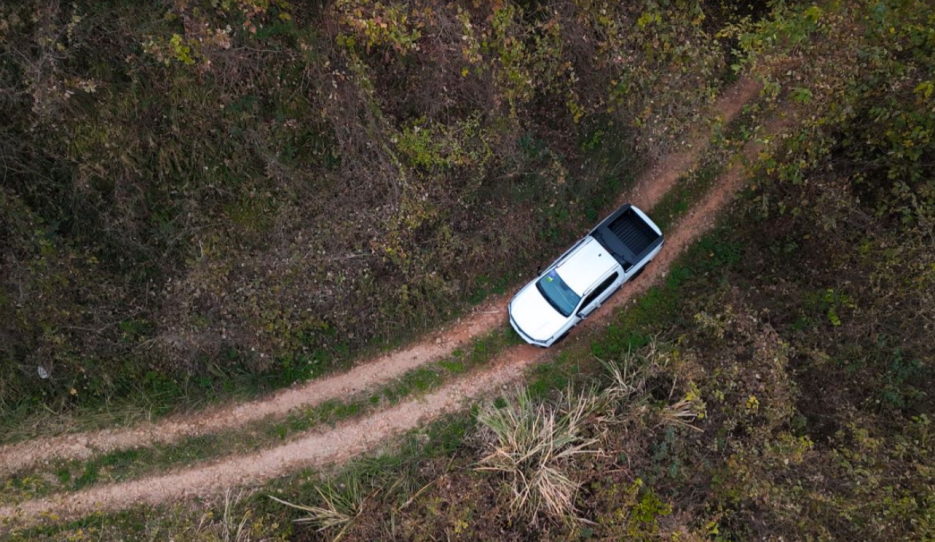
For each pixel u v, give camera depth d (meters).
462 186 14.41
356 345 14.63
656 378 13.45
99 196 13.05
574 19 12.27
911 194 11.49
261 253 13.87
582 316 13.95
